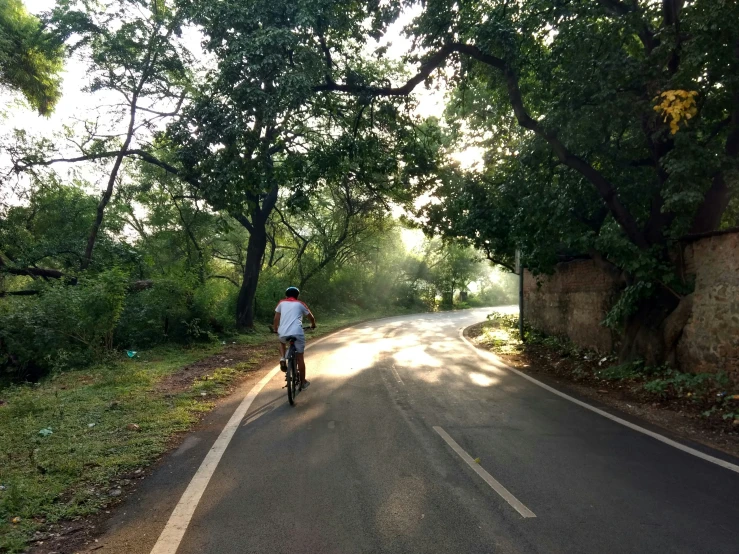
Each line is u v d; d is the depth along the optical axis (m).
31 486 4.69
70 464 5.21
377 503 4.36
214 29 10.38
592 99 9.44
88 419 7.00
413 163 15.16
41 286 15.23
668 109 7.34
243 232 27.00
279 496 4.52
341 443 5.96
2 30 16.47
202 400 8.29
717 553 3.54
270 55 9.37
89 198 19.89
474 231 15.02
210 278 19.52
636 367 9.69
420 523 4.00
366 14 10.88
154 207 22.69
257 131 10.29
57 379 10.30
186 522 4.06
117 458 5.49
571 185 10.76
